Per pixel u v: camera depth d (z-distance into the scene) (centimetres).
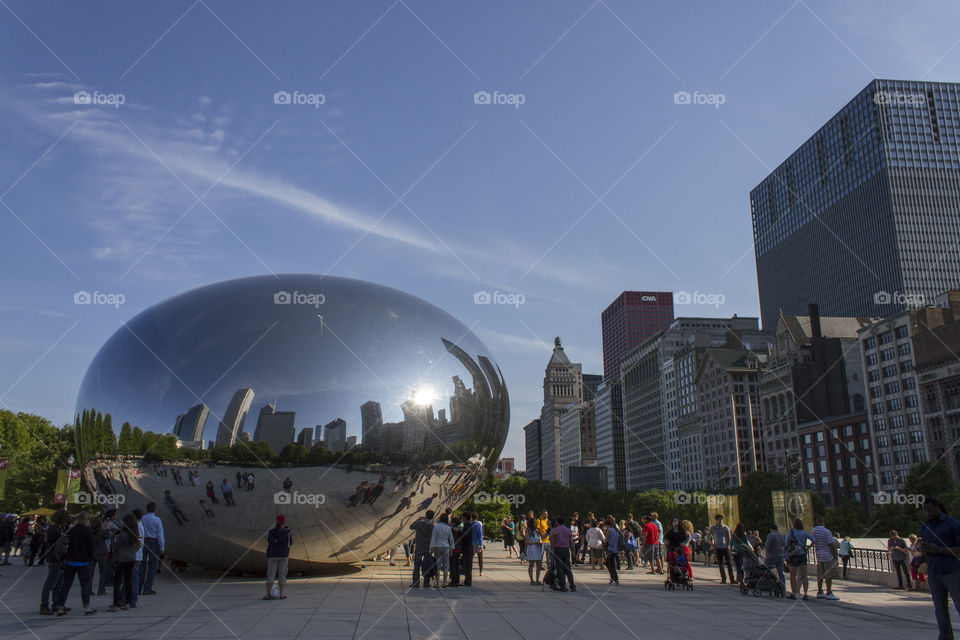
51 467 6525
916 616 1152
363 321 1457
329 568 1631
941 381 9156
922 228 13925
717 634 932
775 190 18075
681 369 15962
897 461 9838
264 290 1484
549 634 900
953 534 786
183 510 1349
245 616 999
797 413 12081
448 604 1165
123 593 1089
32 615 1034
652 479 17625
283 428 1318
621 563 2248
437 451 1457
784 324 12750
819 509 7812
